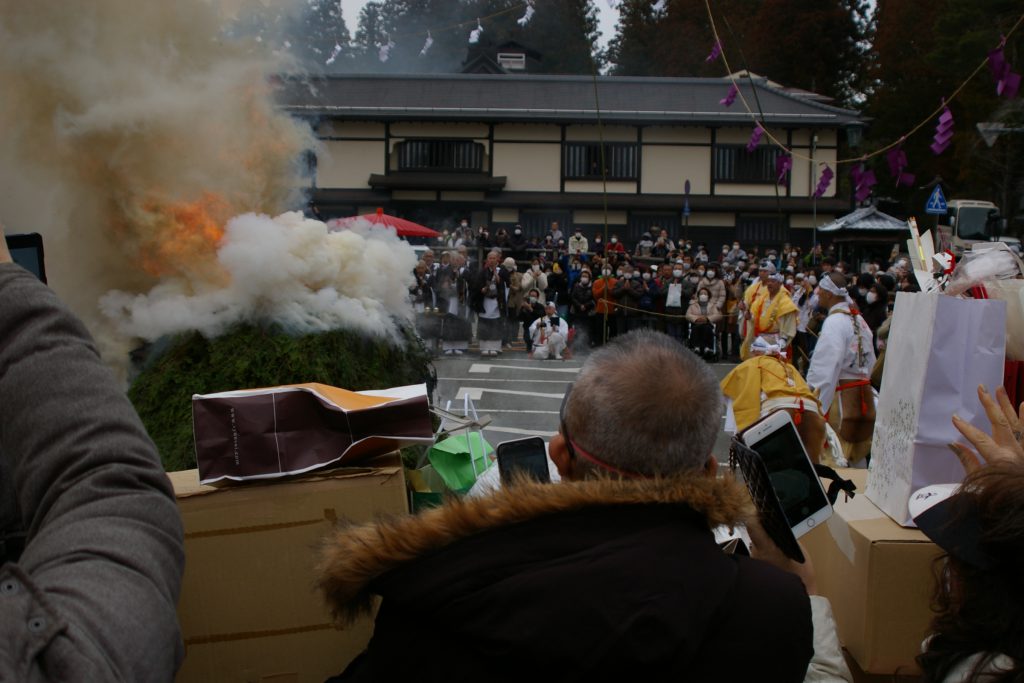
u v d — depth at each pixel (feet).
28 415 3.49
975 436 5.81
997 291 8.13
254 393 6.77
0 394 3.52
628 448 4.52
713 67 130.00
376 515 4.66
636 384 4.54
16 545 4.30
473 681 3.99
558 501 4.26
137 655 3.08
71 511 3.35
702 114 80.33
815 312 44.32
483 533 4.23
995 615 4.46
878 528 7.43
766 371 16.28
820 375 18.75
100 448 3.47
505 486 4.47
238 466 6.64
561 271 55.11
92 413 3.53
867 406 19.21
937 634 4.82
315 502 6.68
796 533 6.54
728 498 4.44
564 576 3.99
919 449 7.40
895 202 99.45
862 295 45.91
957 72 84.17
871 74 118.11
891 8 114.42
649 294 53.47
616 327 53.52
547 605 3.92
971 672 4.49
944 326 7.33
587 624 3.89
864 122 81.61
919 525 4.99
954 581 4.73
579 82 86.07
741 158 81.92
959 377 7.35
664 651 3.87
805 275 55.16
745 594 4.18
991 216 57.62
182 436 8.55
